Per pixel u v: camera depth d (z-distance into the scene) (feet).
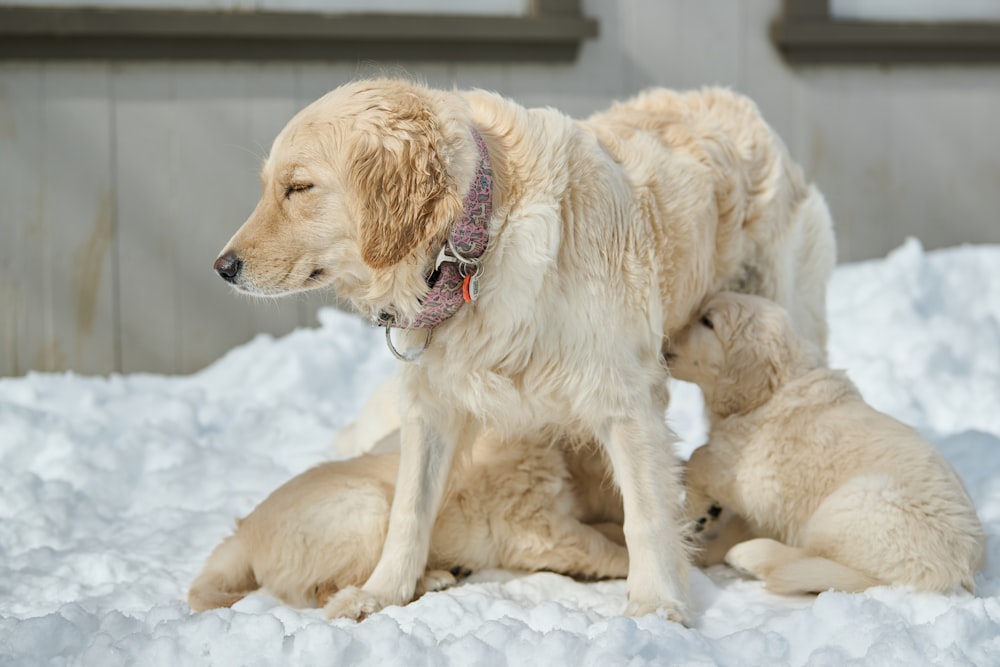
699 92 21.01
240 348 31.63
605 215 15.94
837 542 15.61
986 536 17.10
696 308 18.90
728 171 19.16
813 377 17.78
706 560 17.97
